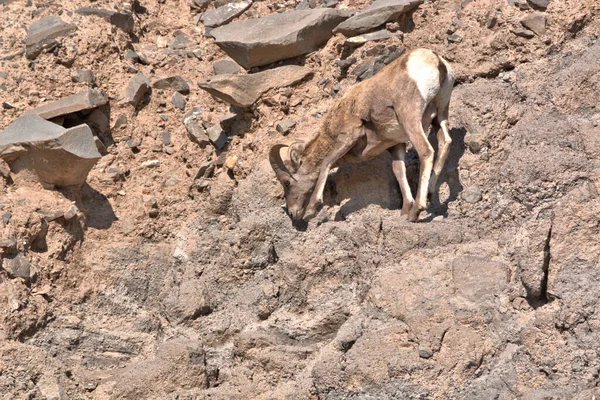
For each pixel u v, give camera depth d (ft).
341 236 82.69
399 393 70.90
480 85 87.97
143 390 74.79
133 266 85.87
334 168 87.40
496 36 90.94
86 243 86.17
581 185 77.97
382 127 81.25
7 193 85.15
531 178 79.41
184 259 86.89
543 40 89.92
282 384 75.97
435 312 72.79
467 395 69.77
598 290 70.03
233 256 84.17
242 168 91.86
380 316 74.95
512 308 72.95
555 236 72.74
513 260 75.97
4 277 79.30
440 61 79.10
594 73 84.79
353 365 72.38
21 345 75.05
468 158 83.66
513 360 70.69
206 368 76.38
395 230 78.69
